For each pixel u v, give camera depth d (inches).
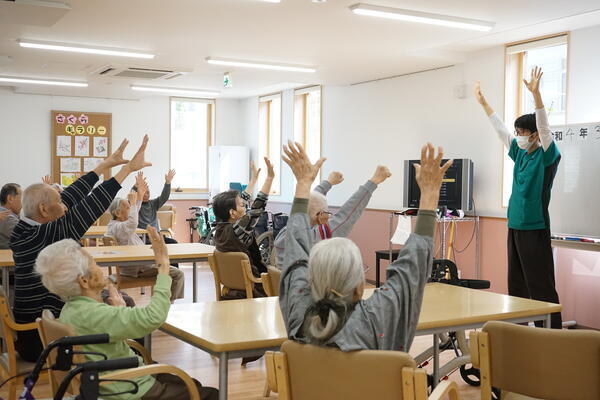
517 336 85.4
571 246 211.9
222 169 457.7
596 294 225.6
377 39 251.0
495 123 195.0
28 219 127.2
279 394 74.6
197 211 444.5
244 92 439.8
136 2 204.4
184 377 93.7
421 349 200.4
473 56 279.4
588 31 227.6
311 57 290.8
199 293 296.2
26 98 431.2
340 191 375.2
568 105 234.8
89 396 58.2
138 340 136.2
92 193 127.7
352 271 69.2
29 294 120.4
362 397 68.8
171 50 281.9
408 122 321.7
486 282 165.9
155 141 466.3
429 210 76.2
